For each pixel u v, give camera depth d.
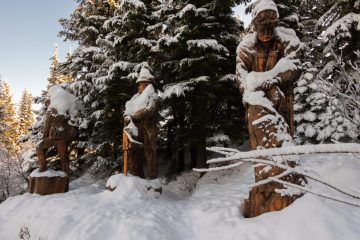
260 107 5.68
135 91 14.51
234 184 9.55
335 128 10.88
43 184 10.43
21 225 7.25
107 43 14.84
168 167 15.64
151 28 13.74
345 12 11.84
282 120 5.65
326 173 6.19
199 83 11.98
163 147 17.83
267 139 5.46
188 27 12.59
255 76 5.95
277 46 6.24
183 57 13.73
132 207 7.33
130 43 14.02
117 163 13.77
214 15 13.16
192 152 14.50
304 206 4.84
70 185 13.24
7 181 17.27
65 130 11.15
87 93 15.55
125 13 14.02
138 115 9.41
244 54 6.32
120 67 13.46
